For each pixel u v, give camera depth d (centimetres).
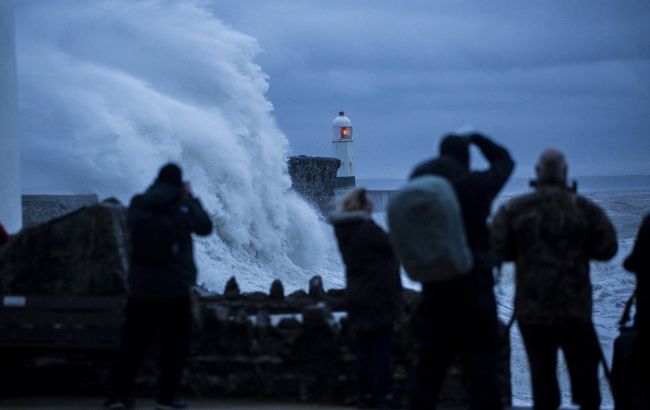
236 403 1738
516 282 1468
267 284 5712
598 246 1430
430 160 1390
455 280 1336
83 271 1725
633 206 17062
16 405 1678
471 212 1343
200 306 1823
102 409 1623
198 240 5656
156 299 1555
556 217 1428
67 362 1773
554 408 1481
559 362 3897
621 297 6203
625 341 1823
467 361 1348
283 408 1683
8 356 1780
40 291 1739
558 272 1424
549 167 1455
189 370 1788
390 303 1634
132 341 1596
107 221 1725
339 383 1738
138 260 1552
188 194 1639
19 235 1747
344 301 1981
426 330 1376
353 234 1634
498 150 1414
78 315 1711
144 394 1783
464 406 1731
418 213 1302
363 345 1662
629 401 1808
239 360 1772
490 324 1345
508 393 1766
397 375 1750
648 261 1566
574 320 1430
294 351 1759
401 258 1337
